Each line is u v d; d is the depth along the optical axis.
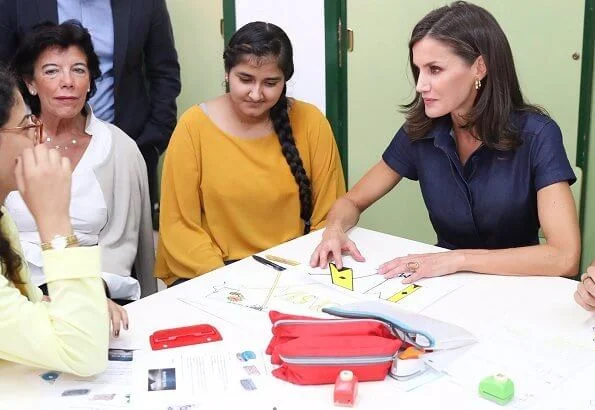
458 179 1.84
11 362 1.22
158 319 1.39
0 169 1.16
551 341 1.26
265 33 1.91
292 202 2.10
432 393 1.11
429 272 1.56
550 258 1.58
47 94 1.94
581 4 2.57
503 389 1.07
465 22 1.65
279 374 1.16
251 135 2.06
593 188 2.72
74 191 1.97
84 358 1.13
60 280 1.13
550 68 2.71
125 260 2.04
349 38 2.88
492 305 1.42
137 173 2.12
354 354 1.12
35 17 2.55
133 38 2.62
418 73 1.74
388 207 3.14
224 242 2.07
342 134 2.99
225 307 1.43
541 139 1.72
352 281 1.56
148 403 1.10
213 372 1.19
